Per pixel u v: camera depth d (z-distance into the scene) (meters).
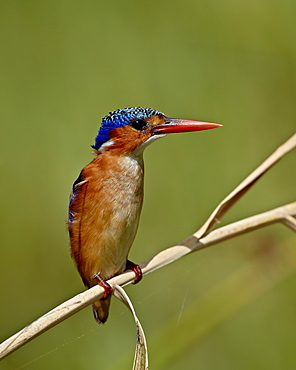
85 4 10.66
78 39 10.55
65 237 10.14
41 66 10.44
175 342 9.27
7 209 10.07
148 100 10.45
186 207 10.48
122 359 9.83
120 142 6.86
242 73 10.79
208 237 5.92
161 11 10.73
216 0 10.81
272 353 9.93
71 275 10.16
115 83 10.45
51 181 10.18
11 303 10.04
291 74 10.83
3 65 10.41
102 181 6.73
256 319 10.10
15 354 9.56
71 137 10.30
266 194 10.81
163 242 10.36
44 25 10.52
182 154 10.59
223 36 10.84
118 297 5.68
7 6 10.48
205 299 9.56
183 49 10.68
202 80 10.68
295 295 10.04
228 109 10.70
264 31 10.84
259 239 10.23
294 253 9.95
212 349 9.80
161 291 10.41
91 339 9.91
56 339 9.77
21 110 10.32
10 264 10.05
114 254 6.76
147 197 10.49
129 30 10.63
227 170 10.62
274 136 10.74
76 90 10.41
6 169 10.18
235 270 10.28
